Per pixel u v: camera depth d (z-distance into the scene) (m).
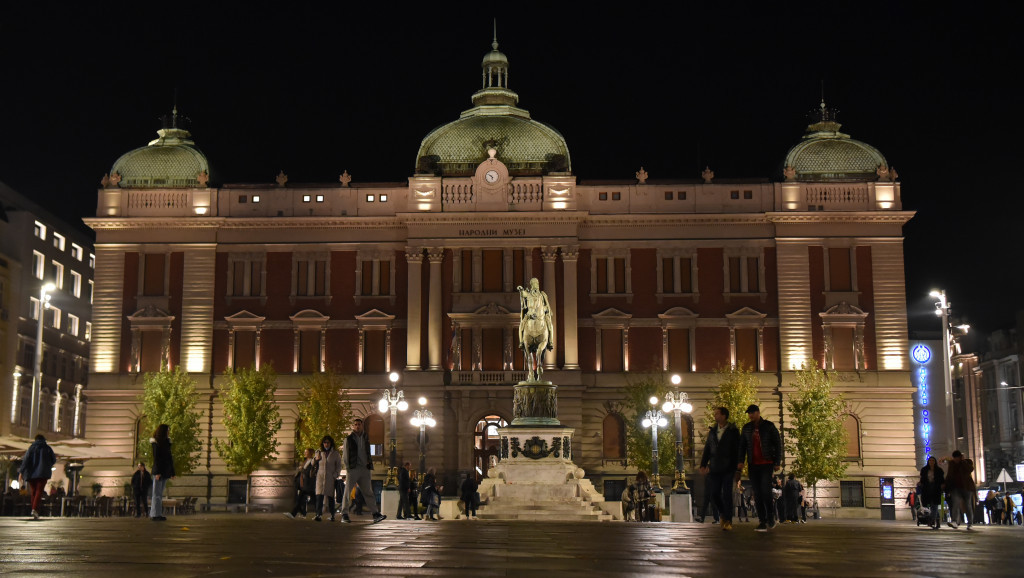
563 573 13.34
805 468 71.25
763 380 76.19
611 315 76.81
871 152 79.25
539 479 50.72
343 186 78.94
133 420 77.19
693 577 13.05
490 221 77.06
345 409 75.12
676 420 51.50
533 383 52.66
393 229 78.69
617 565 14.69
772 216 76.75
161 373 73.50
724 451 24.73
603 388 76.31
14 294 92.50
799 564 15.20
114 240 78.81
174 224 78.62
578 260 77.69
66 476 75.62
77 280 108.25
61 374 103.88
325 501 33.53
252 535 20.92
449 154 79.44
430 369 75.62
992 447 107.19
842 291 76.69
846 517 74.56
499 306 76.25
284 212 78.75
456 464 74.50
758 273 77.44
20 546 16.91
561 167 78.38
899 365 76.00
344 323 77.94
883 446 75.44
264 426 73.31
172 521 30.20
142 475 45.69
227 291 78.50
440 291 76.69
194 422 74.00
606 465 75.56
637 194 78.00
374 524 30.03
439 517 51.16
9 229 93.56
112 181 79.75
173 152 81.31
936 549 19.31
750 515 68.62
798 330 76.31
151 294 78.50
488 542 19.58
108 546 16.98
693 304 77.19
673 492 49.81
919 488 42.59
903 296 76.50
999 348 108.25
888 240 77.00
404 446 74.81
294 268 78.69
